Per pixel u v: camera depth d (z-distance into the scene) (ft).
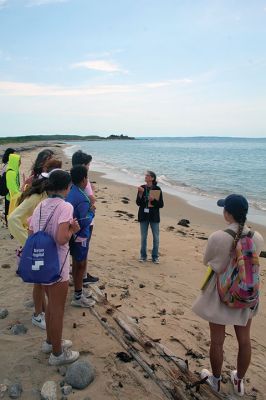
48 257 11.74
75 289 17.40
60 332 12.83
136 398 11.87
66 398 11.64
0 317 16.39
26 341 14.58
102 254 27.45
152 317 18.02
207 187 74.02
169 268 25.84
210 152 265.54
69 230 12.15
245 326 12.08
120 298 19.77
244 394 13.01
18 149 201.98
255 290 11.18
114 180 84.89
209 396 12.32
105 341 14.88
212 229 40.45
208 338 16.51
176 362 13.66
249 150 309.01
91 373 12.48
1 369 12.89
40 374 12.73
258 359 15.38
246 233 11.29
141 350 14.21
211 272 11.79
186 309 19.34
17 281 20.31
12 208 19.48
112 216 42.73
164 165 134.31
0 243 26.63
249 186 75.25
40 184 14.69
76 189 15.97
